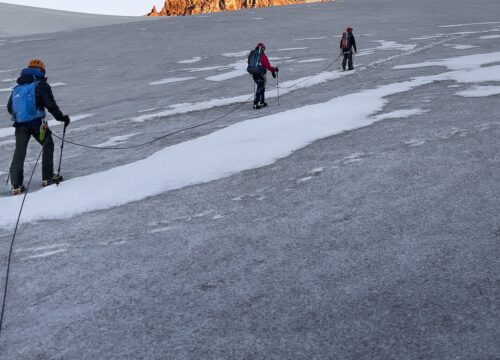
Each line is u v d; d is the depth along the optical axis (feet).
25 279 12.69
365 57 57.57
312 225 14.12
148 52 83.97
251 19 125.90
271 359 8.56
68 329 10.17
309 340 8.97
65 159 26.99
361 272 11.20
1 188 22.31
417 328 8.95
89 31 133.59
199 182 19.40
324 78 46.39
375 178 17.39
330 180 17.76
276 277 11.41
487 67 40.19
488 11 108.99
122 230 15.37
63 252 14.19
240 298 10.68
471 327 8.80
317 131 25.02
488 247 11.64
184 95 45.83
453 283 10.29
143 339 9.55
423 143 20.86
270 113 33.04
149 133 31.58
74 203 18.56
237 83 50.16
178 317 10.19
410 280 10.61
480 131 21.66
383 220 13.88
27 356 9.37
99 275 12.48
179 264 12.60
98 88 55.06
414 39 70.38
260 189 17.74
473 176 16.42
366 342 8.73
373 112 28.14
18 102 20.65
